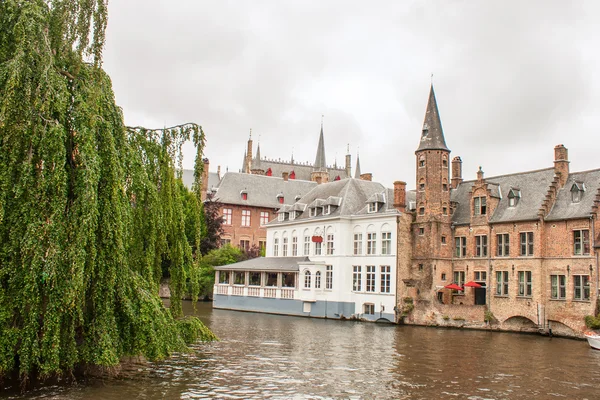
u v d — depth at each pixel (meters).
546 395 19.88
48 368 15.54
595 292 36.88
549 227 40.38
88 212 16.00
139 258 19.66
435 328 42.59
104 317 17.25
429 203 46.16
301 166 119.69
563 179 41.59
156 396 17.72
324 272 50.47
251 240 83.75
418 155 47.47
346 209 50.53
